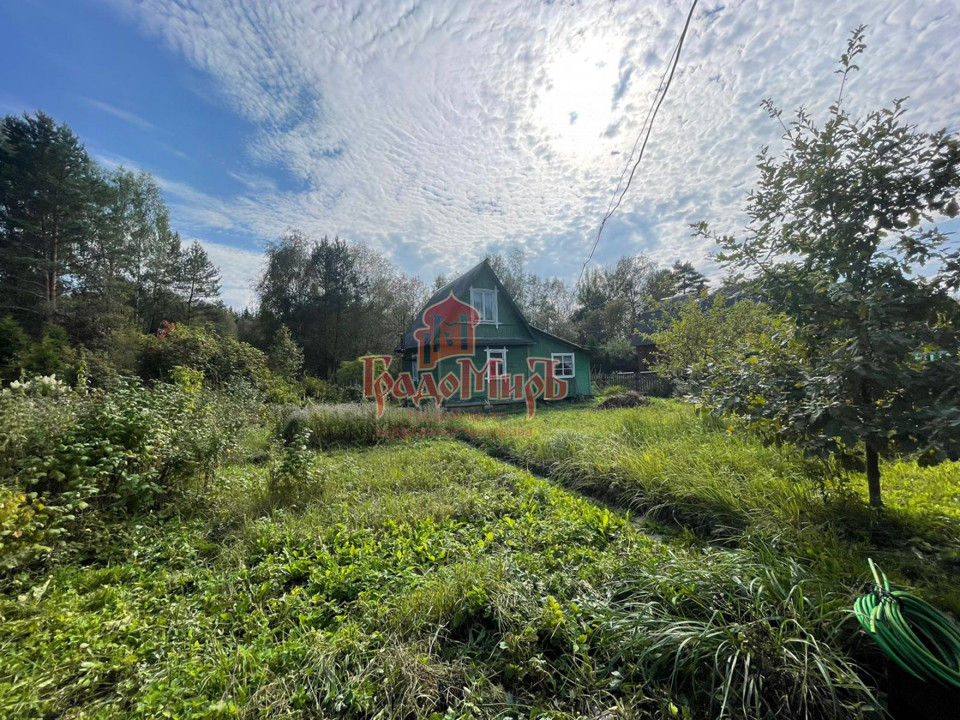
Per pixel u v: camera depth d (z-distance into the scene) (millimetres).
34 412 4613
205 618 2596
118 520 4039
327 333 26125
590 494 5012
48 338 14047
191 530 4066
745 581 2402
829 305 2943
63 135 20938
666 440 5945
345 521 4125
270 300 26719
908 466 4262
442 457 6941
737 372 3676
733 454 4719
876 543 2943
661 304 10297
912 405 2689
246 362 14820
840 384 2840
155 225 26938
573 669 2080
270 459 6117
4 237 19844
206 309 28266
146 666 2178
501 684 2076
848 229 2988
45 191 20016
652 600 2469
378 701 1941
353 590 2895
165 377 13336
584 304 39656
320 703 1943
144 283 26516
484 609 2537
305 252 27531
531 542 3564
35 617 2520
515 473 5824
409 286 32312
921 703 1646
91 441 4102
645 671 2006
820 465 3582
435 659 2213
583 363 18328
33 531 3143
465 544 3598
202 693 1983
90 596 2832
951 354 2734
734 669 1854
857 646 1982
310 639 2342
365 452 7930
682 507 3953
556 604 2438
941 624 1788
